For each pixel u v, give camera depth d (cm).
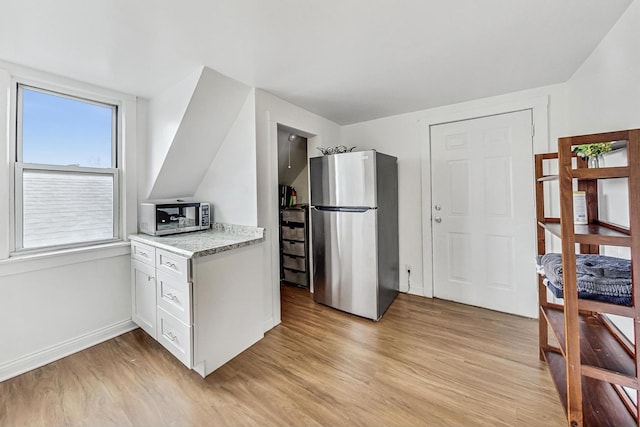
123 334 229
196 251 167
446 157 280
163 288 192
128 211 238
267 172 235
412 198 301
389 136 311
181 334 174
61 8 125
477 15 136
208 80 196
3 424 138
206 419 140
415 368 177
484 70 198
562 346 129
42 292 191
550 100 226
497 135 253
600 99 163
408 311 263
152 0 121
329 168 266
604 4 129
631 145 100
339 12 132
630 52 132
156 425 137
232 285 192
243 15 133
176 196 267
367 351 198
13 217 185
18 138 187
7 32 144
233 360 190
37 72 188
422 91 236
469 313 257
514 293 252
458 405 146
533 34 153
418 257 301
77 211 215
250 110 224
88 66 184
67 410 146
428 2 126
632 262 102
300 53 171
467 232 273
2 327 175
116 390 161
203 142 235
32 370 182
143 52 168
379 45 163
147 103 248
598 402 131
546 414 139
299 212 346
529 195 241
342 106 273
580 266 126
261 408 147
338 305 269
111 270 226
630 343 130
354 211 253
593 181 156
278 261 246
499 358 186
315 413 143
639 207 100
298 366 182
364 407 146
